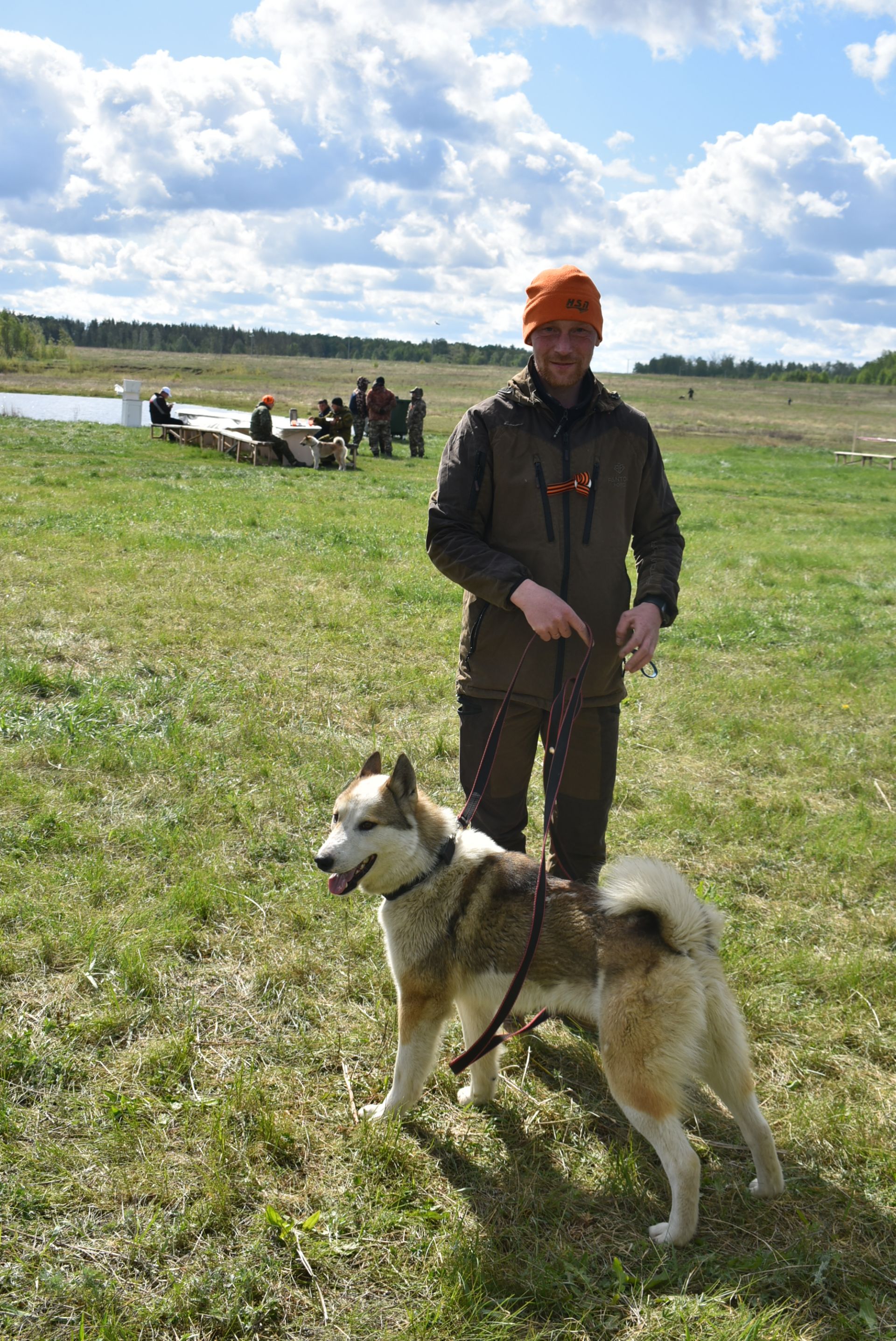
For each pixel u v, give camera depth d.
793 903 4.68
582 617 3.47
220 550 11.16
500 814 3.77
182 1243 2.53
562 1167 2.98
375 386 26.42
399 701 6.94
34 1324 2.26
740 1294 2.51
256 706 6.50
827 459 36.16
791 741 6.91
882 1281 2.57
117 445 23.02
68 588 8.75
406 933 3.17
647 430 3.57
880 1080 3.43
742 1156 3.07
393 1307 2.40
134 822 4.78
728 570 13.27
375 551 11.80
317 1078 3.26
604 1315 2.41
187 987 3.63
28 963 3.62
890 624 10.42
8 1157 2.73
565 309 3.27
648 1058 2.66
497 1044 3.03
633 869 2.80
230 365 95.50
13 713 5.88
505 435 3.40
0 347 98.56
